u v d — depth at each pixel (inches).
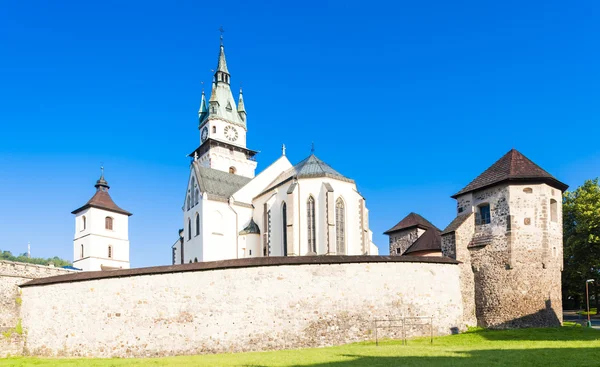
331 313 1382.9
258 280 1392.7
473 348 1114.7
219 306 1385.3
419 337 1424.7
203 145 3944.4
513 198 1503.4
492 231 1536.7
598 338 1242.6
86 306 1477.6
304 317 1371.8
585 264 2463.1
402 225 2583.7
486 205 1588.3
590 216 2381.9
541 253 1464.1
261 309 1374.3
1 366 1179.9
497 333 1386.6
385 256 1466.5
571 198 2650.1
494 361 875.4
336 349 1220.5
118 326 1429.6
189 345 1373.0
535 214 1486.2
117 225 3353.8
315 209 2315.5
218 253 2632.9
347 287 1407.5
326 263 1412.4
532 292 1453.0
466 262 1562.5
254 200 2795.3
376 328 1369.3
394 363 895.1
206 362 1049.5
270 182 2938.0
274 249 2465.6
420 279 1475.1
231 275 1401.3
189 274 1418.6
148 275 1440.7
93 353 1437.0
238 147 3983.8
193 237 2763.3
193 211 2807.6
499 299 1485.0
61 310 1512.1
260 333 1360.7
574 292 2733.8
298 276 1397.6
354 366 872.9
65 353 1473.9
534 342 1198.3
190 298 1401.3
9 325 1546.5
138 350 1397.6
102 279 1477.6
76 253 3307.1
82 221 3319.4
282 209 2461.9
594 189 2551.7
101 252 3225.9
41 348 1517.0
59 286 1533.0
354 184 2429.9
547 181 1505.9
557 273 1489.9
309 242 2297.0
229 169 3927.2
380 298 1423.5
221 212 2701.8
